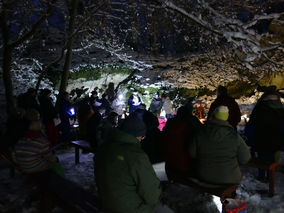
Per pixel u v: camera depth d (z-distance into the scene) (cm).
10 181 471
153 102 1073
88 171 529
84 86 1314
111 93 1376
